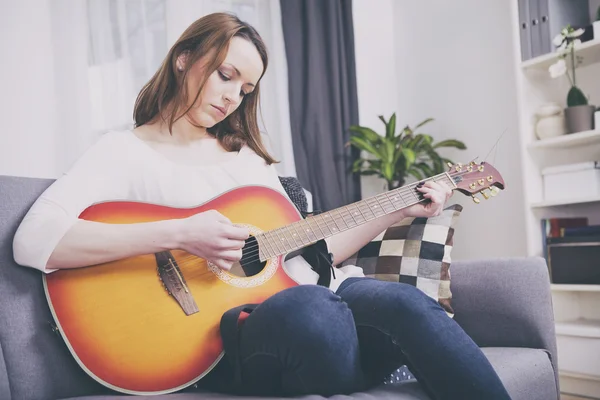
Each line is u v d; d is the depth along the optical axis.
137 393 0.97
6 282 1.03
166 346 1.00
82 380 1.05
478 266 1.53
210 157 1.36
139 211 1.14
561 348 2.30
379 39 3.55
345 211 1.35
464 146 3.00
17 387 0.98
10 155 2.37
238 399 0.90
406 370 1.24
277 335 0.89
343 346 0.89
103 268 1.04
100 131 2.62
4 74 2.38
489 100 3.05
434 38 3.36
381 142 3.04
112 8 2.69
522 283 1.45
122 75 2.68
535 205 2.50
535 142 2.53
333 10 3.14
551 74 2.43
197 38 1.32
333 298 0.94
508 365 1.23
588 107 2.46
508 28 2.96
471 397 0.89
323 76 3.14
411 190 1.45
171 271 1.07
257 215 1.27
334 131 3.12
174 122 1.33
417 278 1.50
